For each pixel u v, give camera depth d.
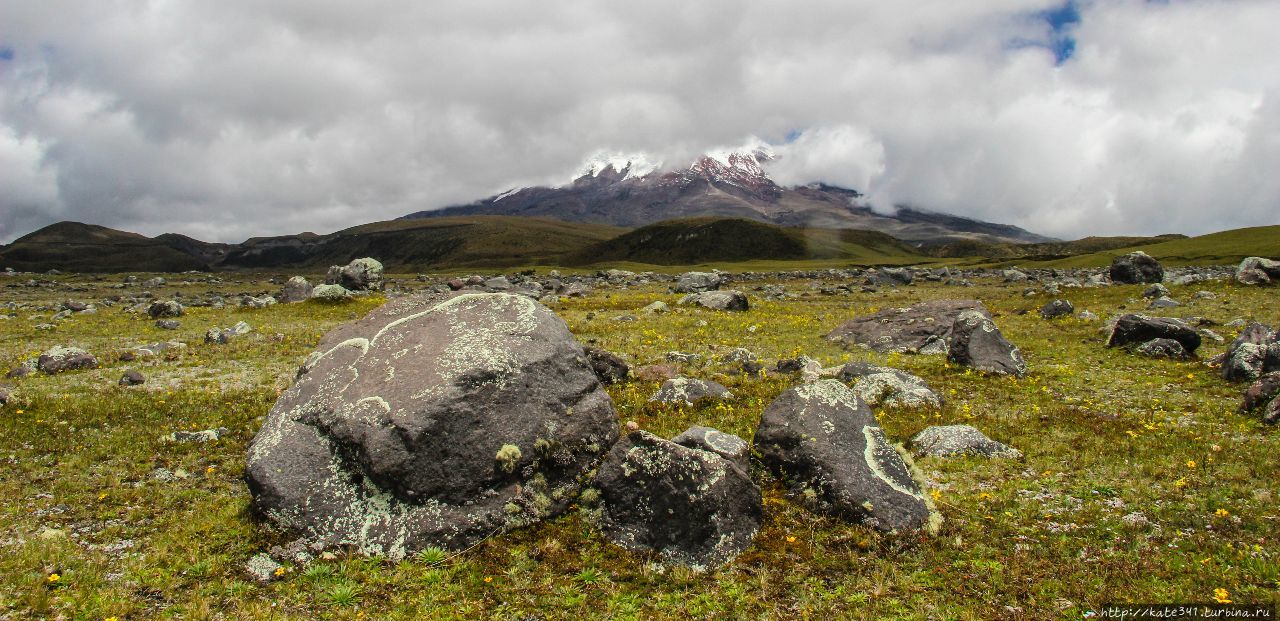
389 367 13.52
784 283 99.56
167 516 12.67
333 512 11.84
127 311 53.44
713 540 11.33
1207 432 17.12
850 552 11.23
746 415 19.14
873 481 12.59
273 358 28.88
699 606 10.00
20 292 99.06
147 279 153.00
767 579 10.58
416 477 11.84
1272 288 47.59
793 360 25.83
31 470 14.85
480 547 11.64
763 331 36.84
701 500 11.53
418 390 12.61
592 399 13.97
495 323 14.55
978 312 28.73
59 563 10.67
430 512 11.77
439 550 11.34
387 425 12.12
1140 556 10.86
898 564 10.91
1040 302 51.03
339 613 9.81
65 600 9.63
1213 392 21.22
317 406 13.16
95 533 11.92
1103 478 14.14
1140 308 42.62
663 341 32.91
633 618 9.72
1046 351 29.25
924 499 12.62
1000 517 12.44
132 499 13.37
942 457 15.70
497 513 12.05
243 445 16.94
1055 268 130.00
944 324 31.16
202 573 10.66
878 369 22.84
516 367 13.30
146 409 20.11
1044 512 12.66
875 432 13.84
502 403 12.83
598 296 70.06
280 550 11.28
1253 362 22.23
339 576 10.69
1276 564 10.18
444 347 13.75
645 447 12.45
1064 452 15.88
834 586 10.40
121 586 10.19
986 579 10.38
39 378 24.70
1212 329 33.41
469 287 79.25
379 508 11.82
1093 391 22.16
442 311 15.27
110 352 29.91
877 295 67.00
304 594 10.27
